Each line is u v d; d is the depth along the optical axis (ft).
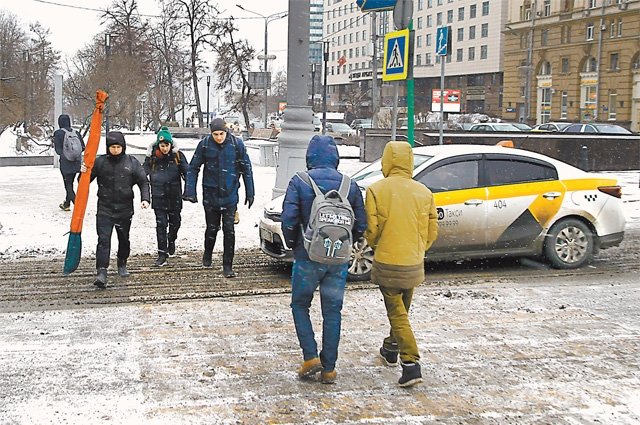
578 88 219.00
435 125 169.89
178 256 35.12
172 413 16.58
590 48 212.64
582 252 33.01
